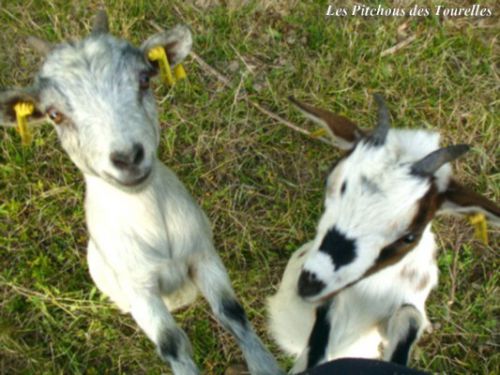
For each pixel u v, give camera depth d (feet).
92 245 3.04
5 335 3.53
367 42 4.25
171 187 2.78
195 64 4.17
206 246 2.97
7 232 3.78
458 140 4.01
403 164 2.42
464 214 2.64
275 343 3.54
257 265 3.73
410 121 4.04
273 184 3.93
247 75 4.17
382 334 3.02
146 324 2.82
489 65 4.22
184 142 4.01
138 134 2.28
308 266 2.45
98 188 2.57
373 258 2.43
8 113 2.46
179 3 4.36
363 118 4.03
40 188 3.84
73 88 2.29
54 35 4.21
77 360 3.55
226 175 3.95
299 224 3.82
